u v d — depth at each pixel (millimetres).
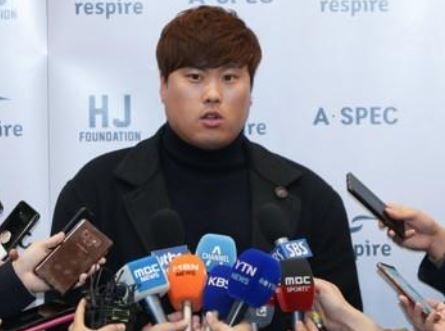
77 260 2865
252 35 3201
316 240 3432
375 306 4484
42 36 4418
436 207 4457
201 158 3371
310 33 4430
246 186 3408
